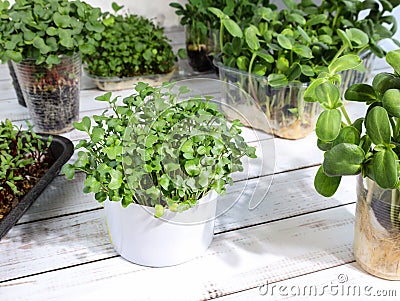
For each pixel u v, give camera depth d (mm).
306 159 1191
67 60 1209
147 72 1508
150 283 851
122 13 1765
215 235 959
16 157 1007
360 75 1362
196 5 1466
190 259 896
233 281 856
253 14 1415
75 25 1169
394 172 688
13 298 823
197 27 1487
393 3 1340
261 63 1210
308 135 1286
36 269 880
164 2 1800
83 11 1207
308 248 929
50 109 1242
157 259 868
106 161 839
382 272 846
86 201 1052
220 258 903
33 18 1161
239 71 1212
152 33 1525
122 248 883
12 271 875
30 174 1058
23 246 930
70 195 1067
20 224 984
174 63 1625
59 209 1026
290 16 1230
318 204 1045
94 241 945
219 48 1503
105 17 1551
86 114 1368
